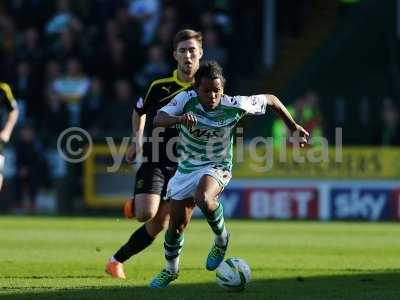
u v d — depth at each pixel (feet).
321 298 79.82
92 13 225.97
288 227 167.73
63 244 129.59
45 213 208.64
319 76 221.46
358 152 197.57
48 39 221.46
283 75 223.92
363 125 218.79
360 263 107.76
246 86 219.82
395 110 213.25
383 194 197.06
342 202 197.57
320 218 197.77
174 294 80.38
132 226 165.68
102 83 218.38
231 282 81.61
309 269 101.40
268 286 87.30
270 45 225.35
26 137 207.82
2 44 224.74
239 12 221.87
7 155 211.00
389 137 212.64
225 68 213.87
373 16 222.48
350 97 221.05
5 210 211.41
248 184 199.11
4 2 236.84
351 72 221.87
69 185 205.87
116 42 219.00
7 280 89.45
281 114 84.79
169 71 214.07
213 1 220.02
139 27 220.23
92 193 204.64
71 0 226.17
